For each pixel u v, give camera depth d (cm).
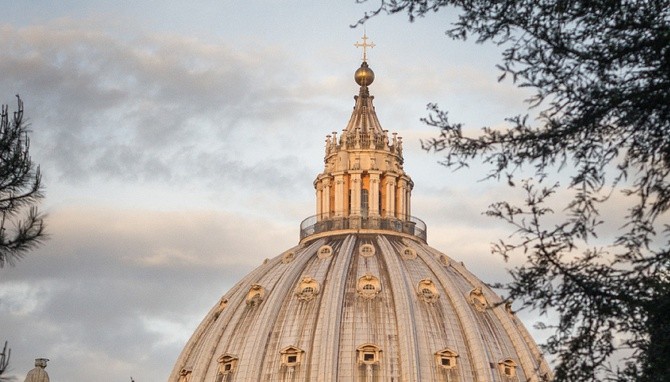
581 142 5975
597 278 6006
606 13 5969
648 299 5953
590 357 6034
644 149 5931
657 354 5931
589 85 5975
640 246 5984
